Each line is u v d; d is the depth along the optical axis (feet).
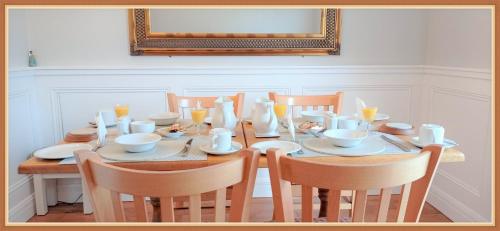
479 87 6.82
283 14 8.51
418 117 9.11
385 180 2.65
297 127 5.48
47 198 8.57
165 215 2.60
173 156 4.06
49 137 8.50
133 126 5.11
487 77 6.57
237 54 8.57
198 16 8.39
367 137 4.91
